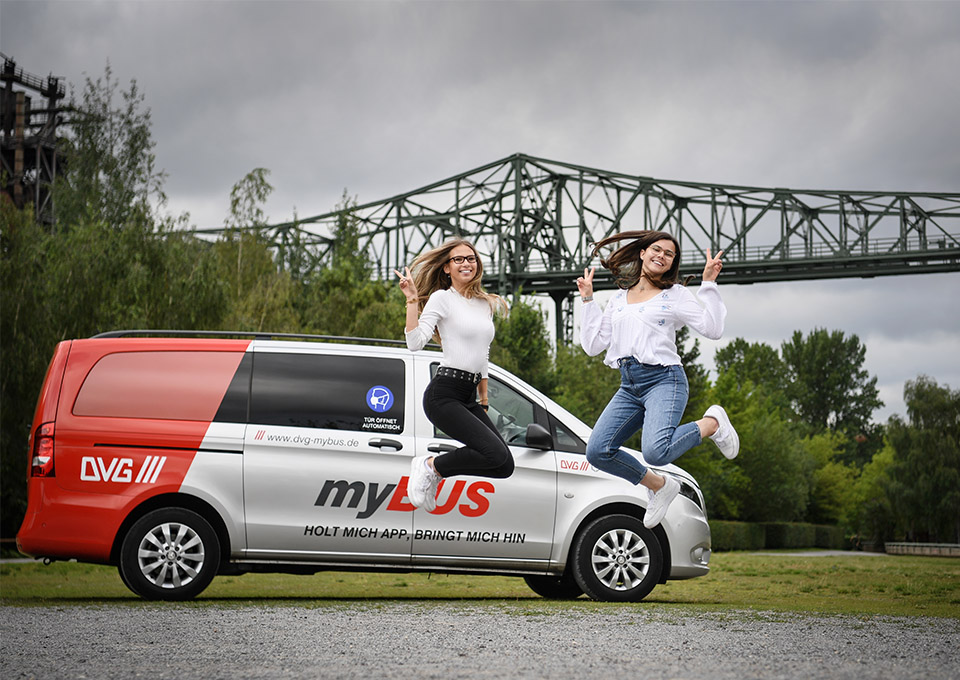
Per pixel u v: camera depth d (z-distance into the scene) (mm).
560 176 70062
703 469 46625
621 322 5809
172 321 26359
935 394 59562
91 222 28484
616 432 5902
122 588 9742
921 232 65312
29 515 7781
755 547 51625
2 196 25938
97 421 7852
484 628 5773
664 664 4461
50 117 60688
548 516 8312
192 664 4500
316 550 8016
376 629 5727
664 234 5867
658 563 8375
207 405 7992
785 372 104938
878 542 63469
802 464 61469
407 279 5828
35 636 5445
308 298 41938
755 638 5348
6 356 23984
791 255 66688
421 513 8133
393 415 8203
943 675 4184
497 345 43688
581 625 5941
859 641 5238
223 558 8055
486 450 5906
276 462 7973
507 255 68875
